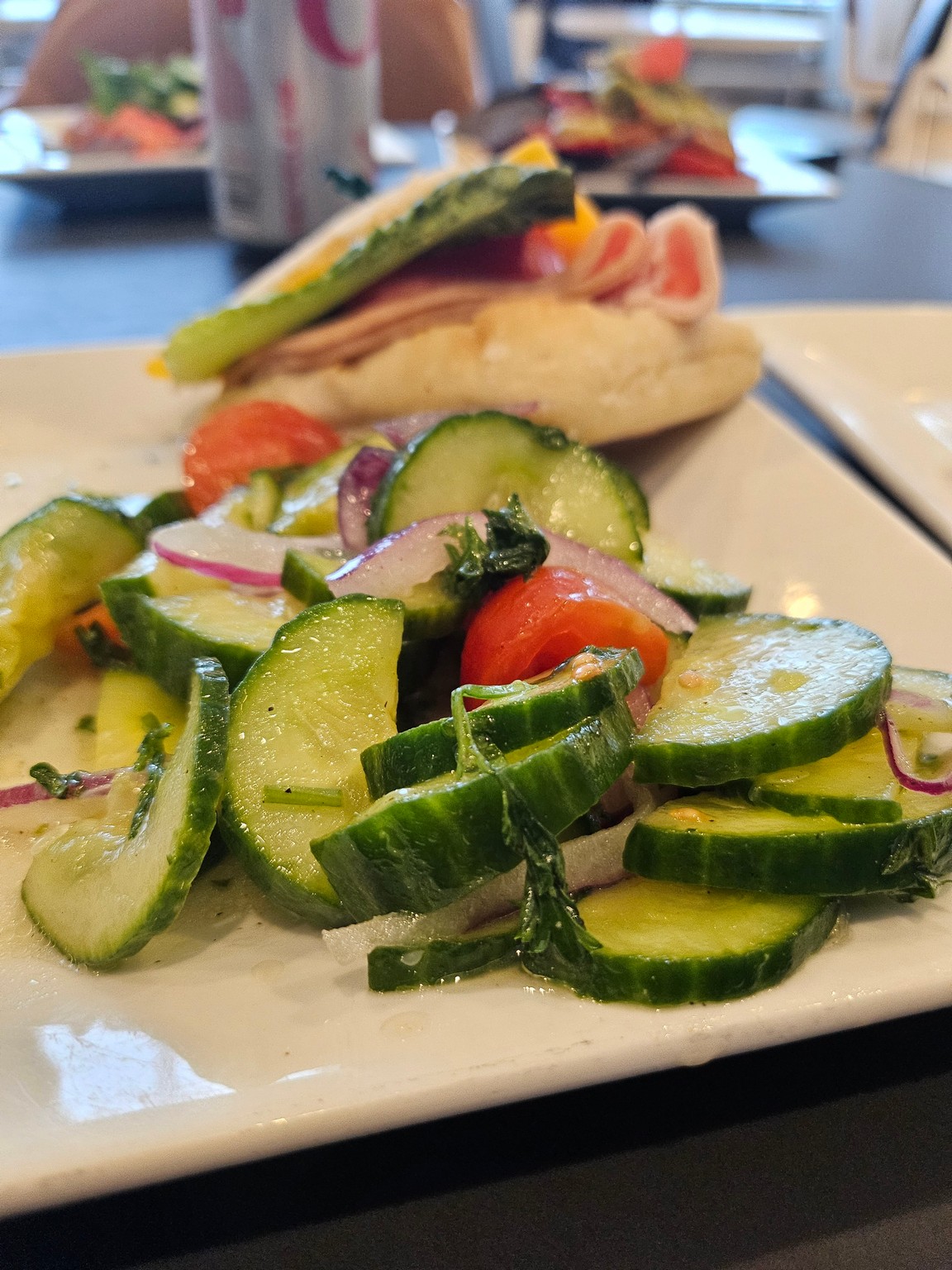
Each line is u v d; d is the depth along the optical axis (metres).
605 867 0.13
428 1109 0.10
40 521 0.18
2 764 0.16
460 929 0.12
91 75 0.60
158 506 0.20
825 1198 0.11
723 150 0.48
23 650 0.17
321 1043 0.10
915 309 0.31
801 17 1.21
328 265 0.28
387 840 0.11
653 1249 0.10
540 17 1.11
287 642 0.14
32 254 0.44
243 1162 0.09
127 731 0.16
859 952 0.11
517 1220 0.10
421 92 0.75
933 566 0.18
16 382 0.27
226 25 0.36
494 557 0.15
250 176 0.39
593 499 0.18
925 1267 0.10
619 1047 0.10
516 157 0.29
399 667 0.15
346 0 0.36
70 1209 0.11
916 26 0.79
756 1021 0.10
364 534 0.18
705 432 0.25
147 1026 0.11
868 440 0.24
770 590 0.20
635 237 0.25
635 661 0.12
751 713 0.13
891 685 0.13
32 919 0.13
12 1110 0.10
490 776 0.11
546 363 0.24
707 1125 0.11
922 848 0.11
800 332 0.31
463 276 0.25
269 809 0.12
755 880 0.11
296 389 0.25
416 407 0.24
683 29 1.12
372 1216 0.10
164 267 0.42
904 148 0.77
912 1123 0.11
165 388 0.28
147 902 0.11
